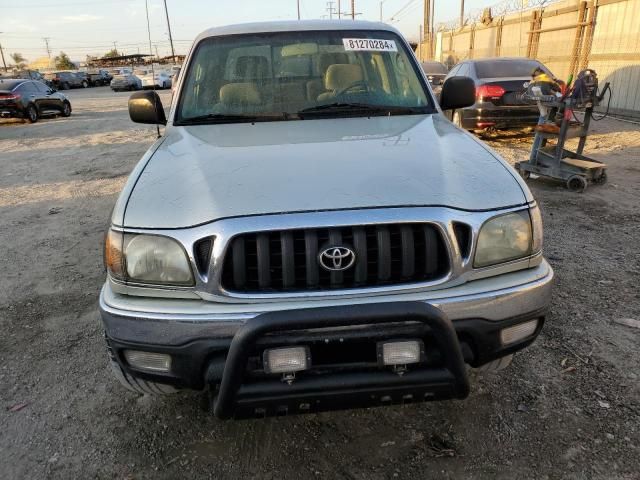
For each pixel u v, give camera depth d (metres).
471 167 2.23
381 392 1.90
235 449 2.38
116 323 1.99
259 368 1.88
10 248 5.17
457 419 2.50
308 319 1.75
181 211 2.00
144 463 2.31
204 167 2.29
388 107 3.16
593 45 13.23
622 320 3.26
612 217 5.27
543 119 6.57
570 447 2.29
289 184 2.06
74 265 4.64
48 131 15.33
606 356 2.91
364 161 2.26
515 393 2.65
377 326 1.87
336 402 1.91
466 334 2.00
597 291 3.66
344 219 1.90
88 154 10.74
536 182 6.74
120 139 12.76
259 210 1.93
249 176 2.15
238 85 3.25
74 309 3.80
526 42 17.50
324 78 3.28
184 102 3.22
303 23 3.58
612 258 4.23
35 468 2.30
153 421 2.58
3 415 2.65
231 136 2.77
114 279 2.04
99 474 2.27
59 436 2.49
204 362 1.93
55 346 3.30
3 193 7.54
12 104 17.19
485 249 2.02
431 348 1.92
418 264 1.99
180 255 1.94
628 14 11.79
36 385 2.90
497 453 2.29
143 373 2.04
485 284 2.02
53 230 5.69
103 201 6.83
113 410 2.67
